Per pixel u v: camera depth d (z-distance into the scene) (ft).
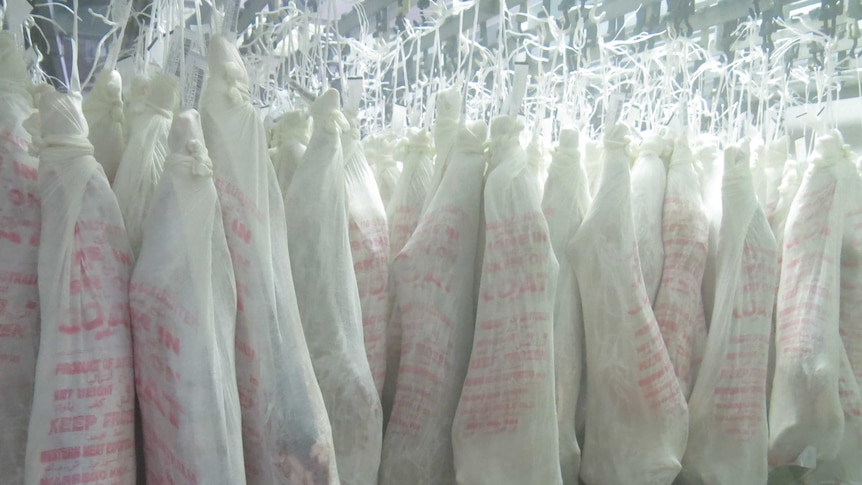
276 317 2.89
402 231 3.95
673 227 4.12
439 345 3.54
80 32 4.21
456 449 3.48
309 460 2.84
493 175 3.55
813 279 4.23
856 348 4.44
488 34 5.10
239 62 3.07
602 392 3.80
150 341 2.59
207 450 2.57
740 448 3.93
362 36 4.38
